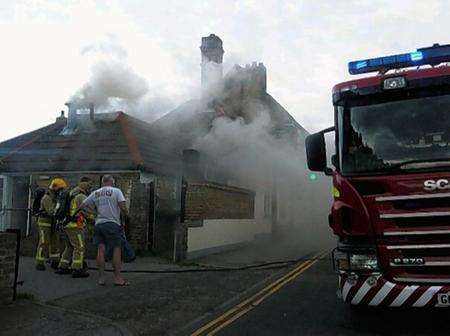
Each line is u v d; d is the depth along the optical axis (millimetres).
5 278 6672
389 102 5898
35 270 9711
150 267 10859
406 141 5691
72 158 13703
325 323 6270
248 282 9328
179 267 11062
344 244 5594
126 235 12602
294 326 6148
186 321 6418
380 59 6543
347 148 5863
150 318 6488
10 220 13828
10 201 13914
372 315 6574
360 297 5410
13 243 6809
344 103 6055
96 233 8516
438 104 5738
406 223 5336
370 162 5711
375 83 5922
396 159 5645
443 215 5195
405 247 5281
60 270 9312
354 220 5539
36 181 13586
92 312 6617
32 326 5754
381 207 5414
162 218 13352
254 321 6434
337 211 5715
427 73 5777
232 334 5832
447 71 5730
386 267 5336
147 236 12906
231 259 13250
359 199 5527
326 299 7816
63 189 9883
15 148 15234
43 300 7125
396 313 6711
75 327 5773
